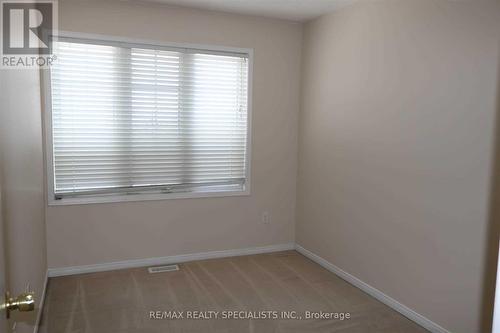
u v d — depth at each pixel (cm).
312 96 389
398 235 287
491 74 219
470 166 232
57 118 327
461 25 235
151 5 345
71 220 339
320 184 381
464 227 237
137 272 352
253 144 398
